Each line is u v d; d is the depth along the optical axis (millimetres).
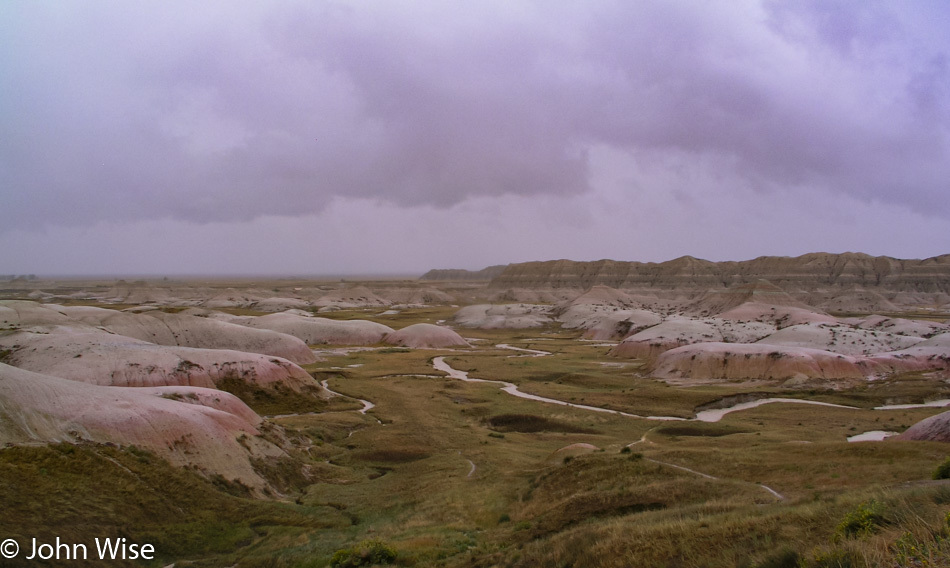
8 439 24406
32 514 20516
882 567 9531
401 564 18484
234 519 25688
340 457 41188
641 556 14195
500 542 20547
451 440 45344
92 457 25484
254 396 57031
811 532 12656
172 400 36594
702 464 28625
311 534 24469
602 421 54094
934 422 38250
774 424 52656
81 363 54375
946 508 11609
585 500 22984
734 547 13070
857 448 28547
